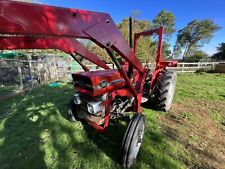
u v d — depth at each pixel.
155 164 2.55
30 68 8.14
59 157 2.69
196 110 4.65
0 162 2.63
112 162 2.55
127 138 2.30
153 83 4.05
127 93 2.92
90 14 1.41
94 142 3.04
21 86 6.88
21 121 3.96
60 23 1.23
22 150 2.89
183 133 3.42
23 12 1.06
